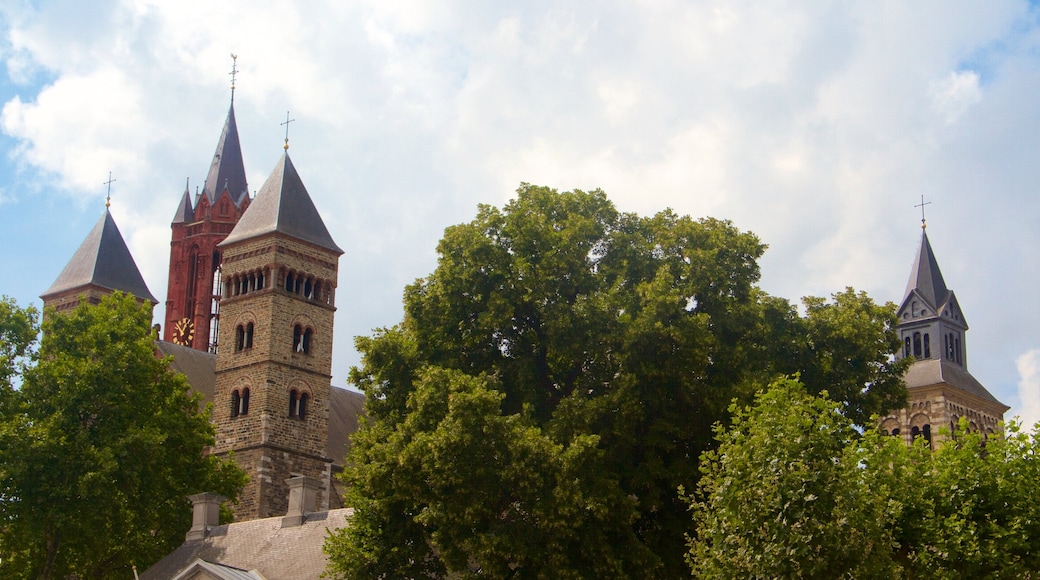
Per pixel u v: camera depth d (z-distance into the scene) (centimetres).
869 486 4975
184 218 15412
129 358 8388
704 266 6738
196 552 7531
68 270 12950
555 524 5703
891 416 14275
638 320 6312
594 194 7350
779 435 4841
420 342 6900
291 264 11625
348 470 6525
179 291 15175
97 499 7756
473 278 6850
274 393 11231
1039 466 5184
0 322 8250
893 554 5147
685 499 5194
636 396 6212
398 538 6238
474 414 5912
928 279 14600
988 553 4975
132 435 7950
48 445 7706
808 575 4641
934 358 14288
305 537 7162
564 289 6819
